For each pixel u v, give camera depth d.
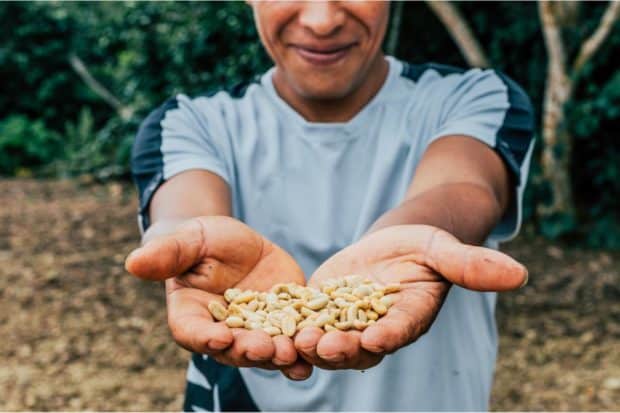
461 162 0.80
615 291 2.48
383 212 0.88
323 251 0.88
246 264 0.76
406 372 0.87
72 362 2.09
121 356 2.12
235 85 0.97
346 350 0.60
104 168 4.06
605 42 2.93
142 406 1.87
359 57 0.85
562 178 2.92
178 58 3.41
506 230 0.86
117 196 3.70
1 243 2.94
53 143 4.51
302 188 0.89
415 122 0.89
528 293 2.49
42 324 2.29
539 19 2.99
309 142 0.90
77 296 2.48
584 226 3.02
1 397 1.90
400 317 0.63
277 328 0.70
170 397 1.92
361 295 0.71
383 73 0.93
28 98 4.71
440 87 0.91
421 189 0.79
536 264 2.71
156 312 2.38
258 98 0.94
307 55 0.84
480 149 0.82
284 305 0.73
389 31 3.00
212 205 0.81
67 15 4.72
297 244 0.89
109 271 2.68
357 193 0.89
